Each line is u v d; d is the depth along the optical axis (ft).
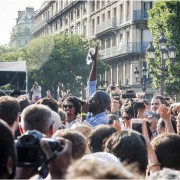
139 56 220.23
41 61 236.43
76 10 292.81
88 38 270.26
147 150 16.71
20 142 11.30
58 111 30.73
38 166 11.28
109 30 239.09
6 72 104.37
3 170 10.45
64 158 11.42
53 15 344.69
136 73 134.00
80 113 31.94
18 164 11.28
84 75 234.38
